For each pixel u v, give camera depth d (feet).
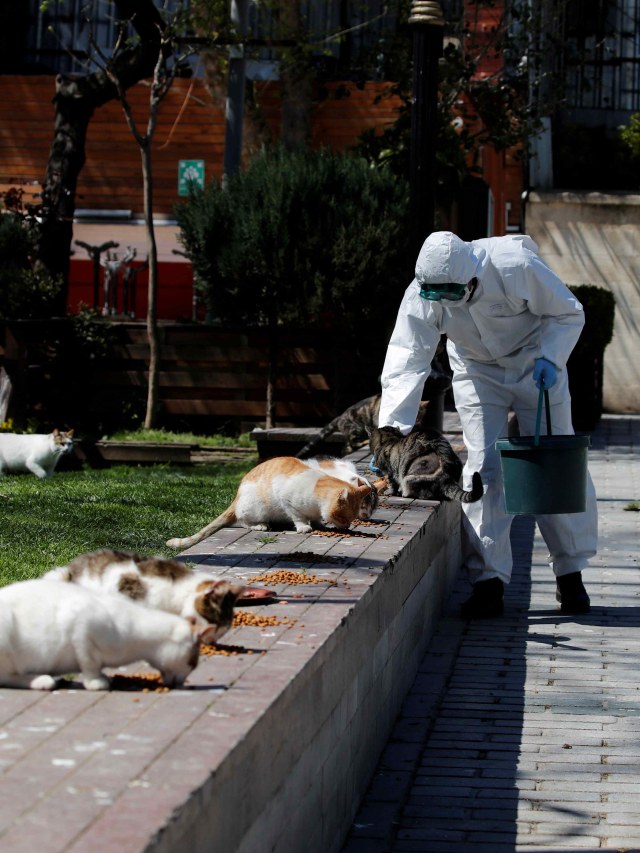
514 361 25.82
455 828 16.31
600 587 30.27
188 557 20.24
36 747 10.59
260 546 21.26
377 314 50.24
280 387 51.65
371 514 24.36
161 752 10.46
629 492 44.09
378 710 18.81
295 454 40.42
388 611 19.74
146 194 50.65
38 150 68.64
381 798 17.42
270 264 49.42
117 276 67.21
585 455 23.50
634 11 74.49
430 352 25.49
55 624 12.44
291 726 12.86
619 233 66.49
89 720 11.42
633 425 62.39
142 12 50.39
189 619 13.79
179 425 52.49
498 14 71.61
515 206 80.94
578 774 18.13
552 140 72.49
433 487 27.25
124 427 52.24
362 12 69.41
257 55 54.90
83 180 68.85
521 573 32.17
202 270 51.11
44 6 52.47
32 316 53.11
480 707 21.31
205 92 67.82
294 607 16.40
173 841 9.00
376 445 28.84
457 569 31.99
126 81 55.77
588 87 68.74
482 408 26.50
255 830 11.47
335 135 67.46
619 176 72.02
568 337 24.71
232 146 53.52
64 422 51.96
